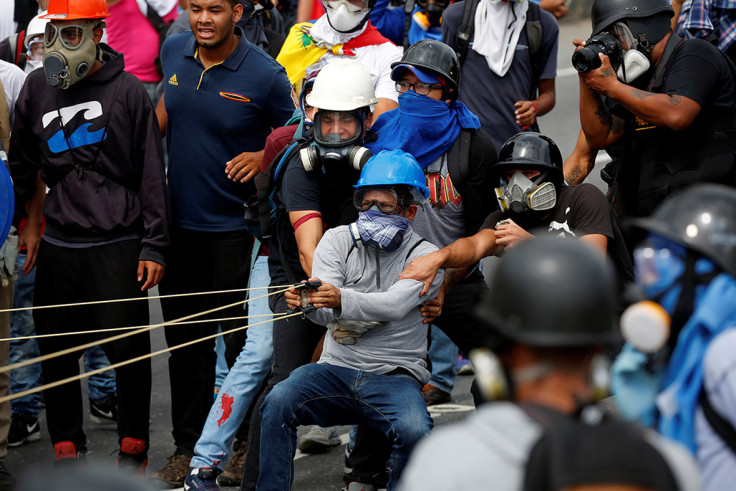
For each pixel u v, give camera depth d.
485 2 11.43
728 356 4.04
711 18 10.13
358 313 7.02
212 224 9.39
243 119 9.28
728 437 4.06
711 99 8.32
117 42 15.30
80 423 9.22
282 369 7.96
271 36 11.95
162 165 8.95
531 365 3.55
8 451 10.13
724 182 8.35
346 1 9.91
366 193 7.33
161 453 10.06
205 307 9.57
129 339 8.91
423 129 8.22
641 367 4.66
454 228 8.43
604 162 19.00
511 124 11.48
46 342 9.12
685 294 4.39
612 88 8.25
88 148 8.90
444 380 10.83
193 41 9.38
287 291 7.12
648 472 3.02
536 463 3.15
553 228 7.71
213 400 9.59
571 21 28.53
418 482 3.46
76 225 8.90
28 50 11.36
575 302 3.50
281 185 8.28
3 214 8.45
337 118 7.94
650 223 4.50
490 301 3.70
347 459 8.91
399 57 10.20
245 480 7.82
